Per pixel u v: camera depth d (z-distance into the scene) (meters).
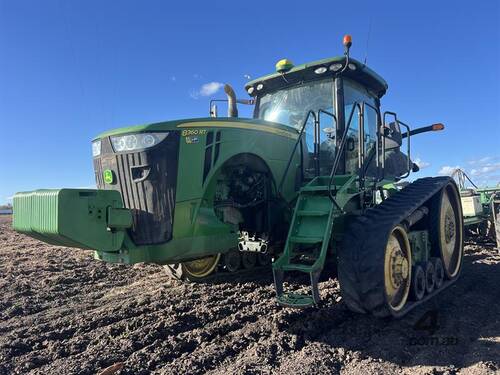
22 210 3.49
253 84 5.63
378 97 5.93
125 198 3.75
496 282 5.67
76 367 3.14
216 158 3.96
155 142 3.67
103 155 3.89
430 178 5.37
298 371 3.08
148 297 4.96
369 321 4.13
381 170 5.19
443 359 3.31
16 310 4.59
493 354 3.34
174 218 3.68
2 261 7.73
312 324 3.99
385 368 3.18
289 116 5.38
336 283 5.36
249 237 4.53
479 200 8.70
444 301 4.81
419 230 4.91
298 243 3.95
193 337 3.70
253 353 3.39
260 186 4.46
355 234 3.92
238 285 5.42
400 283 4.07
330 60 4.90
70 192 3.20
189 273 5.57
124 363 3.19
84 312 4.53
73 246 3.48
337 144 4.86
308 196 4.18
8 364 3.22
